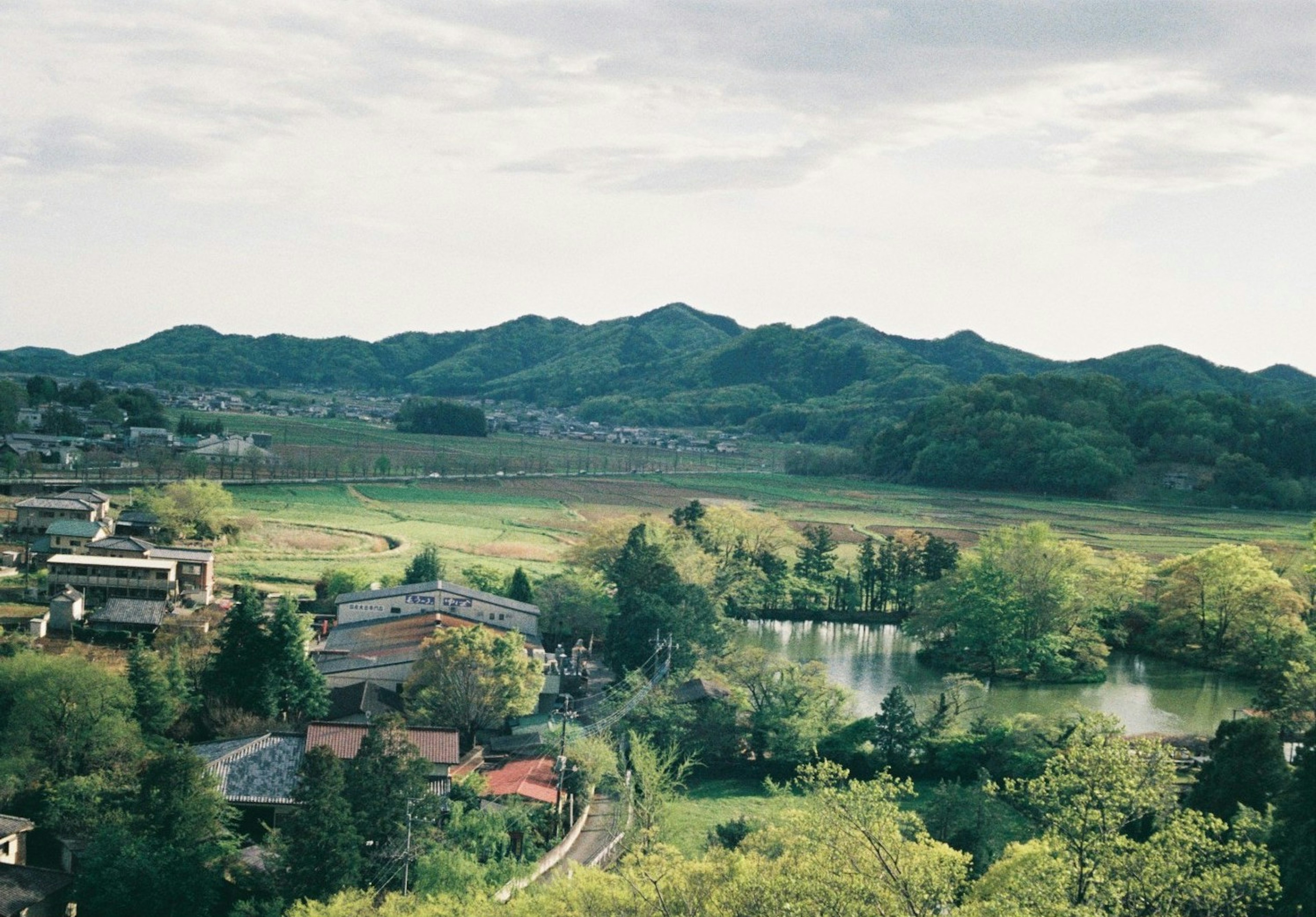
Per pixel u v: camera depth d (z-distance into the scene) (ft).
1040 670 496.23
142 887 209.56
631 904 164.45
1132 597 578.25
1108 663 526.98
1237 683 487.20
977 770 334.85
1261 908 175.83
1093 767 168.25
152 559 460.14
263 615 337.72
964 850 236.63
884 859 152.87
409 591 449.89
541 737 326.85
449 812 261.24
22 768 252.62
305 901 201.26
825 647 537.24
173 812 228.02
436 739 295.28
